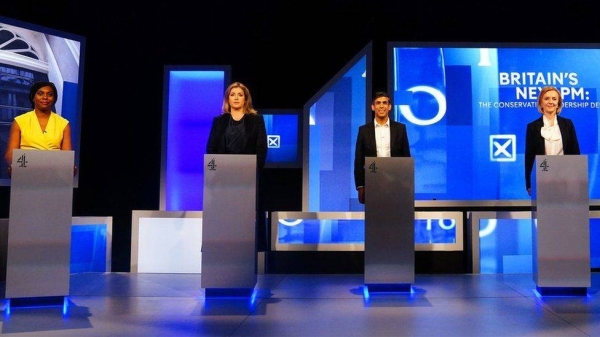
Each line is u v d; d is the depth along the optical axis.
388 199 3.08
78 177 4.52
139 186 4.57
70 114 4.36
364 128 3.55
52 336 2.21
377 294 3.11
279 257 4.07
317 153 4.44
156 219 4.04
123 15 4.56
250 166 2.91
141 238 4.03
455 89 4.32
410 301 2.92
